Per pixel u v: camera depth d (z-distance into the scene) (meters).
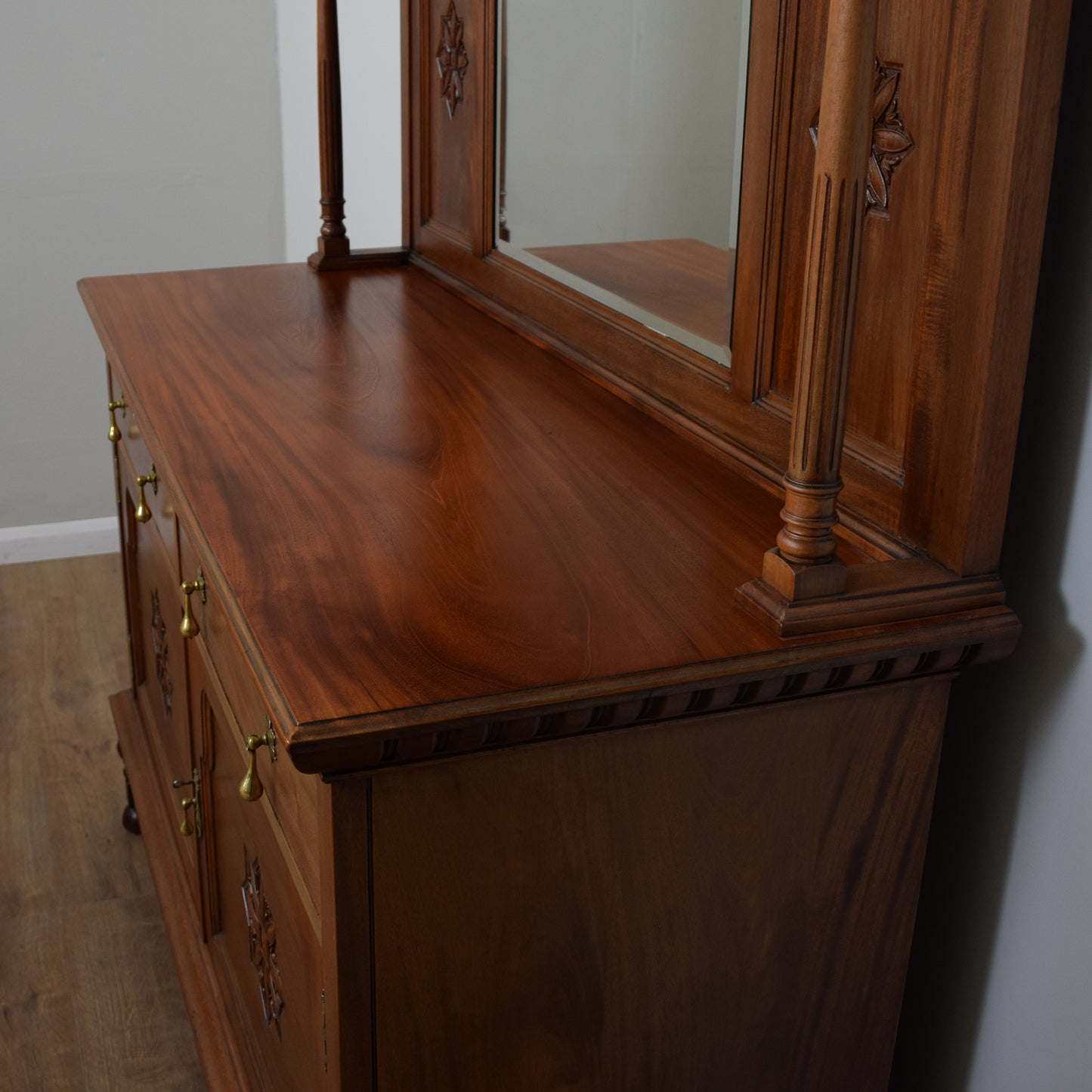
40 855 1.90
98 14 2.65
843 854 0.94
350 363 1.39
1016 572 0.97
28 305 2.80
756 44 1.04
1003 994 1.05
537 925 0.87
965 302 0.84
